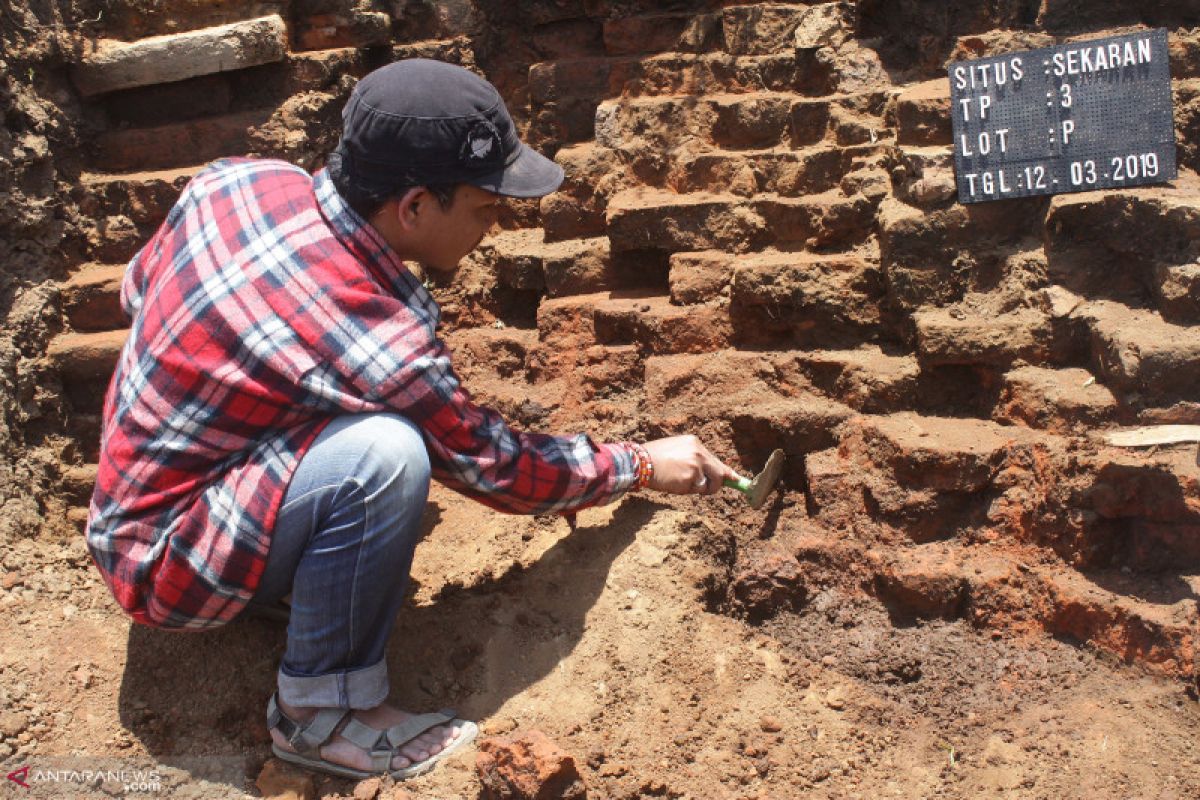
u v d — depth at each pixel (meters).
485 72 4.20
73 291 3.40
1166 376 2.74
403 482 2.26
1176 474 2.62
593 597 2.79
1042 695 2.63
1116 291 3.06
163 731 2.57
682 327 3.36
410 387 2.27
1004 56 3.14
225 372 2.25
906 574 2.83
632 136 3.79
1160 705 2.53
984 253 3.19
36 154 3.40
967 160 3.17
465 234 2.42
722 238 3.51
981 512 2.90
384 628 2.42
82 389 3.40
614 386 3.39
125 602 2.38
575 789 2.31
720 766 2.48
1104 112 3.08
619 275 3.66
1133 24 3.55
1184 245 2.90
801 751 2.53
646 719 2.56
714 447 3.20
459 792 2.33
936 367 3.12
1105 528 2.73
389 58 4.06
